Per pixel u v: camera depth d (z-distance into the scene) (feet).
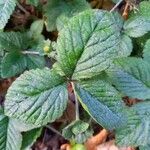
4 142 1.05
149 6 1.17
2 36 1.20
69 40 0.79
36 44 1.25
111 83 0.96
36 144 1.29
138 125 0.97
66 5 1.28
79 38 0.79
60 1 1.28
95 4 1.41
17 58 1.18
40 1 1.37
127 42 1.10
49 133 1.30
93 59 0.80
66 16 1.23
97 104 0.82
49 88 0.82
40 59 1.20
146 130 0.97
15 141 1.06
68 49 0.80
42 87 0.82
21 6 1.40
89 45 0.79
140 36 1.13
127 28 1.13
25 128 1.06
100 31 0.79
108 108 0.82
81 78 0.82
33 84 0.82
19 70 1.17
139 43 1.20
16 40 1.22
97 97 0.83
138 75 0.98
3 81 1.34
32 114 0.81
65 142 1.29
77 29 0.79
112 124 0.81
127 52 1.09
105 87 0.84
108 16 0.79
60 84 0.83
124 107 0.84
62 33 0.79
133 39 1.19
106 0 1.40
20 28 1.41
